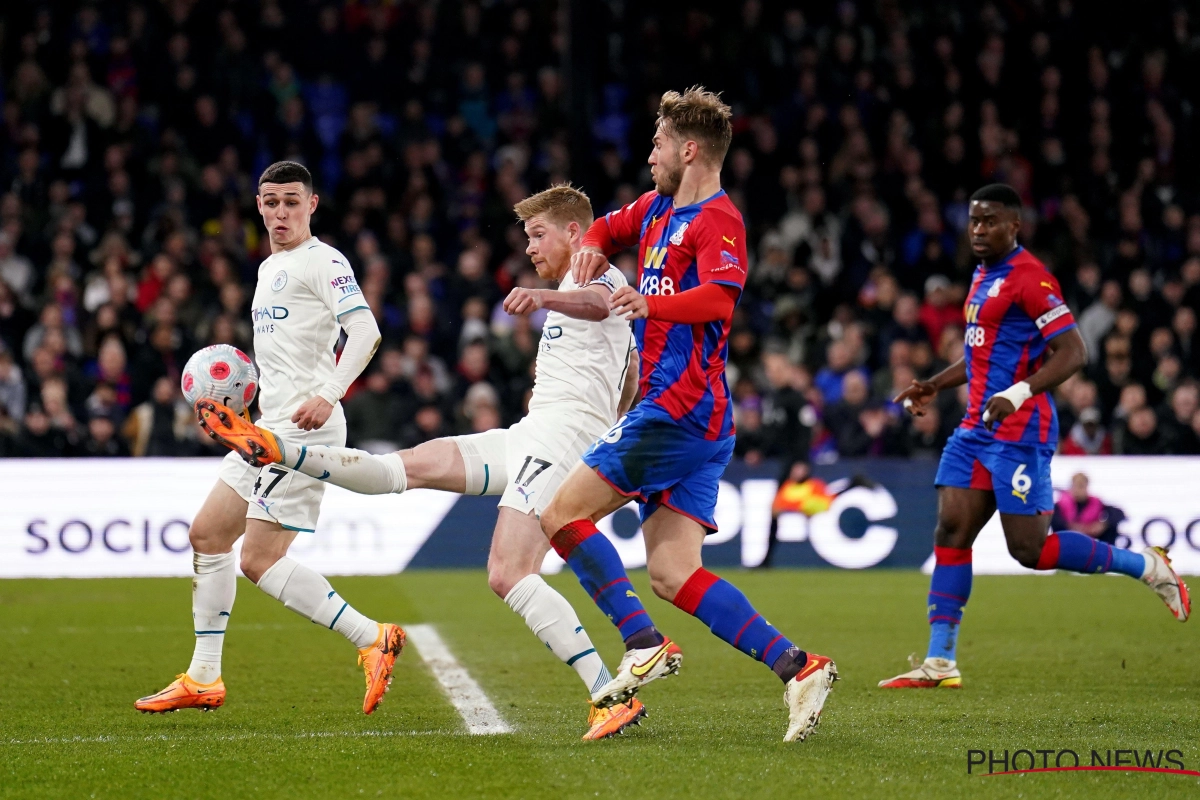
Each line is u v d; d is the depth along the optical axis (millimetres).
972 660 24703
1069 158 64188
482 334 49188
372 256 53031
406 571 41719
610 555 16531
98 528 40562
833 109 63219
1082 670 23469
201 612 19125
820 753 15547
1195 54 67062
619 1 66250
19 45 60000
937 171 62094
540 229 18984
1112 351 49312
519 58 64812
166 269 50688
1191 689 21297
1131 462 41750
